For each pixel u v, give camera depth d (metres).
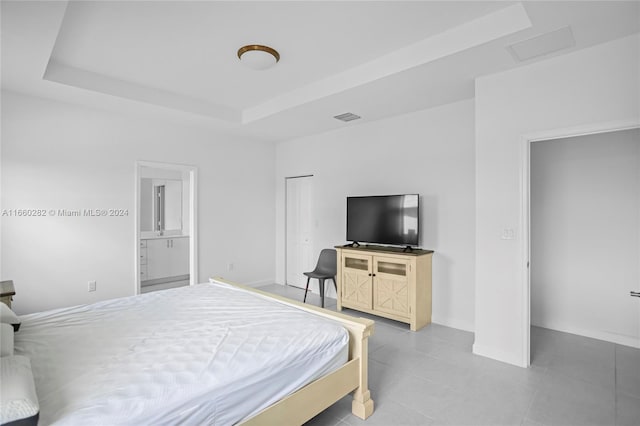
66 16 2.31
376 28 2.51
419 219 4.05
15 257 3.39
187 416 1.34
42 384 1.40
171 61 3.05
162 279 6.05
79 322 2.17
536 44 2.41
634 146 3.25
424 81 3.08
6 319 1.95
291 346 1.82
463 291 3.71
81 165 3.80
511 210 2.84
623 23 2.15
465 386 2.49
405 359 2.96
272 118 4.33
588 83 2.47
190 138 4.79
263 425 1.58
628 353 3.05
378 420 2.09
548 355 3.02
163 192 6.60
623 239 3.31
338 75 3.34
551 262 3.72
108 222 4.01
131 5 2.20
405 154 4.17
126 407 1.26
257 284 5.70
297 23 2.43
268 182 5.87
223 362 1.61
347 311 4.43
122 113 4.07
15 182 3.39
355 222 4.43
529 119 2.73
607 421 2.07
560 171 3.67
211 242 5.06
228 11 2.28
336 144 4.98
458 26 2.49
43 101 3.53
